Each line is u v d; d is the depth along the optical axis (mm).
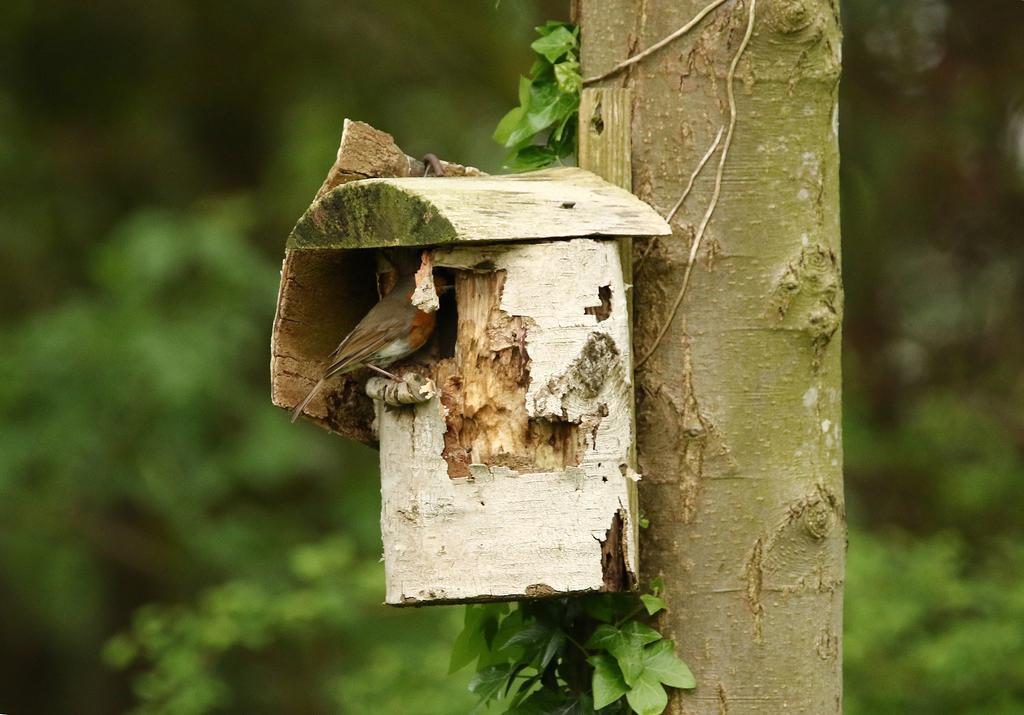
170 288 17656
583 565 6086
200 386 16656
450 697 11805
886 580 11852
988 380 17375
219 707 17031
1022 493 16156
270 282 17703
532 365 6043
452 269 6383
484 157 18781
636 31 6484
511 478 6141
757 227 6328
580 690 6570
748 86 6344
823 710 6332
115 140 20109
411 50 19547
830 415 6422
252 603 12062
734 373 6309
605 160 6477
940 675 11031
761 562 6273
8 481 16906
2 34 19297
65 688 20828
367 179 6629
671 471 6336
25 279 19656
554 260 6031
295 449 17328
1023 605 11484
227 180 20578
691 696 6273
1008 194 16906
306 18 19750
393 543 6434
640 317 6383
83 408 17062
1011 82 16594
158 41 19703
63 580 18531
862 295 17281
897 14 16328
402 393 6258
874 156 16797
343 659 15531
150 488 16969
